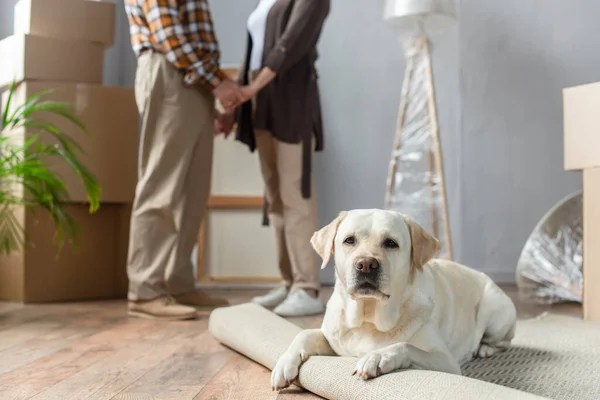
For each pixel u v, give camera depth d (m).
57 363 1.96
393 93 4.64
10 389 1.64
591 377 1.77
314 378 1.54
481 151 4.60
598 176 2.81
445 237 4.20
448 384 1.34
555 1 4.55
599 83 2.80
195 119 2.94
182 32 2.83
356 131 4.68
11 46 3.65
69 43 3.67
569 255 3.61
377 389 1.40
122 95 3.77
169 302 2.91
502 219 4.58
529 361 1.96
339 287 1.63
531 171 4.57
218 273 4.51
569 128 2.93
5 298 3.61
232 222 4.53
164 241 2.94
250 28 3.32
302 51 3.01
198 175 3.02
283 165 3.10
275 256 4.49
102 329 2.60
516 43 4.58
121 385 1.69
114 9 3.82
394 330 1.58
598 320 2.82
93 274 3.75
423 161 4.51
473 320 1.92
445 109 4.64
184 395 1.59
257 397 1.57
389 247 1.54
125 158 3.78
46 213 3.57
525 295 3.65
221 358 2.05
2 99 3.90
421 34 4.05
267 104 3.08
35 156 3.32
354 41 4.68
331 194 4.69
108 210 3.80
